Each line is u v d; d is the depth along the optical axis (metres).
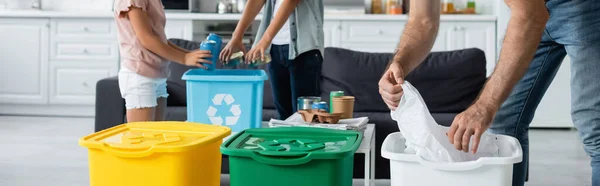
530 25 1.40
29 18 5.68
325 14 5.54
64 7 6.19
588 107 1.73
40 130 4.85
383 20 5.49
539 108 5.12
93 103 5.70
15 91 5.75
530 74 1.88
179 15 5.57
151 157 1.61
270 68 2.99
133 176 1.63
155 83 2.62
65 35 5.67
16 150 4.00
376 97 3.60
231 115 2.46
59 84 5.71
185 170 1.62
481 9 5.89
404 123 1.52
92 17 5.62
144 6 2.53
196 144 1.61
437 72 3.57
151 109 2.61
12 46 5.71
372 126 2.47
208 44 2.56
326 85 3.71
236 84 2.45
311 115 2.35
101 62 5.66
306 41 2.83
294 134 1.86
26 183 3.13
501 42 1.55
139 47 2.57
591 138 1.75
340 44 5.55
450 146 1.51
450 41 5.52
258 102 2.48
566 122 5.10
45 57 5.70
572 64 1.75
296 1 2.76
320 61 2.92
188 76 2.45
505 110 1.94
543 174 3.49
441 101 3.54
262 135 1.86
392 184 1.48
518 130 1.96
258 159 1.61
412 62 1.62
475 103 1.44
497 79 1.43
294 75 2.89
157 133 1.79
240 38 2.86
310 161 1.60
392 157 1.44
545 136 4.80
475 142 1.41
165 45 2.53
